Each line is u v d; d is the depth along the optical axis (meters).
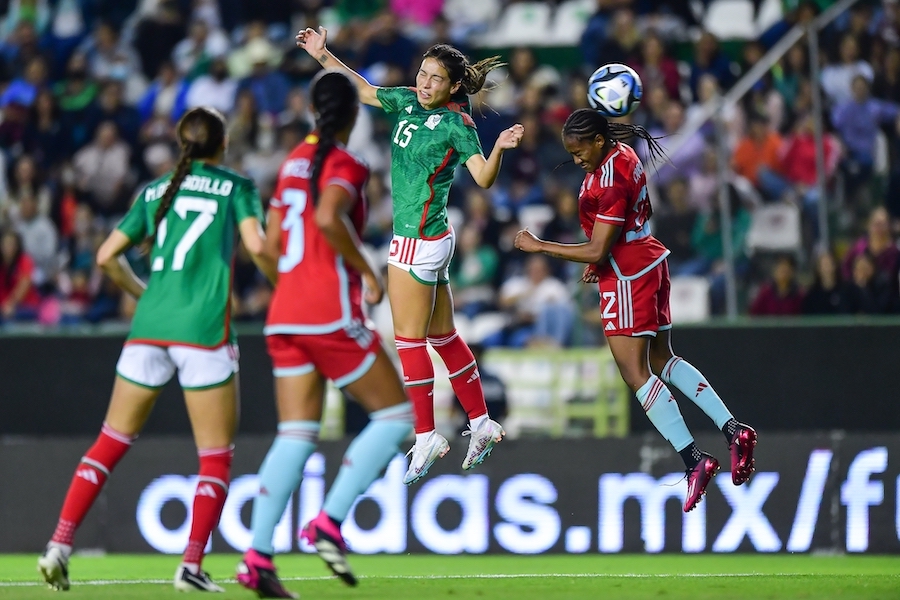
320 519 18.59
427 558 32.38
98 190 50.34
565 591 20.33
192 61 55.97
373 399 18.72
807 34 38.44
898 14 38.78
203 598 18.91
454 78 22.39
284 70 52.75
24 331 34.81
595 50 50.50
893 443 32.16
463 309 44.31
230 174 20.44
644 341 23.36
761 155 37.16
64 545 20.17
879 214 36.41
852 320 33.03
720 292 36.47
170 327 19.86
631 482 33.03
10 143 52.19
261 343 34.25
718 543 32.69
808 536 32.41
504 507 33.16
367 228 47.41
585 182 23.39
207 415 19.98
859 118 37.66
